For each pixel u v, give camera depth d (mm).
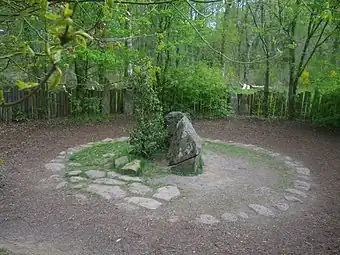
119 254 3453
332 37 10516
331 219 4352
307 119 10945
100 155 6605
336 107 9875
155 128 6305
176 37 10523
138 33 8719
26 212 4246
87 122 9906
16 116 9539
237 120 10891
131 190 4930
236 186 5293
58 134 8438
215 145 7840
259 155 7156
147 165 5902
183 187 5137
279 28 10711
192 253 3504
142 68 6012
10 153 6727
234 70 15125
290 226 4137
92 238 3723
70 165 6012
